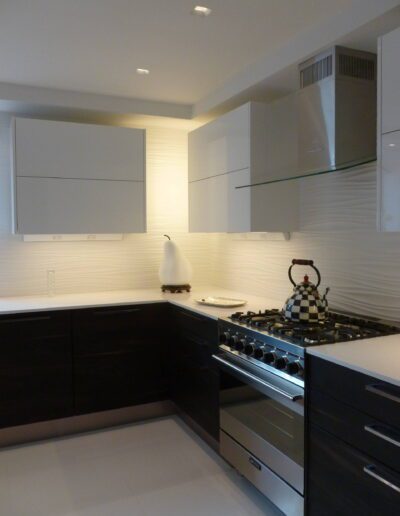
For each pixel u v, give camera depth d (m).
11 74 3.00
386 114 1.90
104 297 3.52
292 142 2.99
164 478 2.65
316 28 2.33
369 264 2.55
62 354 3.13
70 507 2.38
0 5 2.10
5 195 3.56
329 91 2.31
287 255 3.22
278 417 2.15
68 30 2.36
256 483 2.36
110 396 3.29
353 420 1.71
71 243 3.80
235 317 2.63
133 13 2.18
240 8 2.15
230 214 3.15
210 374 2.81
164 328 3.45
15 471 2.74
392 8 1.93
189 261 4.24
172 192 4.15
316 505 1.93
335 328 2.27
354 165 2.08
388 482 1.55
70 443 3.09
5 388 2.99
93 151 3.44
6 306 3.11
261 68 2.77
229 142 3.14
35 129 3.28
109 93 3.41
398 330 2.20
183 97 3.50
